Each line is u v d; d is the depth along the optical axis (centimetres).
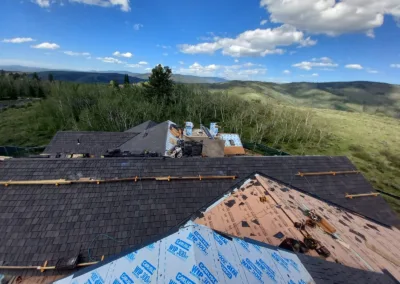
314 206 772
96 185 1172
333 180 1462
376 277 484
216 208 681
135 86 6512
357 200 1367
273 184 843
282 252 466
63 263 899
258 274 385
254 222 625
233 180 1316
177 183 1252
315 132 5153
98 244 974
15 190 1105
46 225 1004
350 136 5231
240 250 427
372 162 3797
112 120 4266
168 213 1118
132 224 1055
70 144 2278
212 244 417
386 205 1382
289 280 396
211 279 341
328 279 420
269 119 5547
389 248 663
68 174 1201
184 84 6488
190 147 1891
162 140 2048
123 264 373
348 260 544
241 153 2506
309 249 552
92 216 1055
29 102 7194
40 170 1203
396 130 6094
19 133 4216
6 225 994
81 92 5128
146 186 1211
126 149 2092
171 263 365
